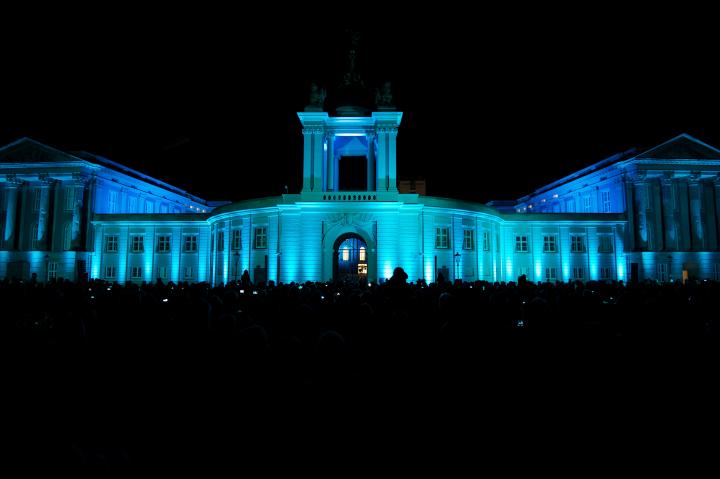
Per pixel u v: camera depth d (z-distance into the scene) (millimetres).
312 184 46688
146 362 8766
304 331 10000
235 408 6078
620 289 22469
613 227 58219
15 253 58344
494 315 10977
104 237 59188
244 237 49219
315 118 47344
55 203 59594
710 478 5922
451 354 8852
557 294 16156
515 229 57750
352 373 6562
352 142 54000
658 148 57375
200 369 6680
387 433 6379
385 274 44562
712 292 17266
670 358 10148
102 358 9062
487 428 7070
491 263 52969
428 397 7684
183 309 9602
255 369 6152
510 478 5832
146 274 58156
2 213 59531
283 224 45906
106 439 5930
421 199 46625
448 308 10633
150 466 5574
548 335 10836
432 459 6113
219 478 5547
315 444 5969
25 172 58656
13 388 7910
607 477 5883
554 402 8211
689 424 7430
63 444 4777
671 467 6168
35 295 16641
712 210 59125
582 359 10242
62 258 57562
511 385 8758
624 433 7051
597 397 8391
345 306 11523
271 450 5910
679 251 57094
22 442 4785
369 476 5738
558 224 58094
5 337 10156
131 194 68438
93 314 11359
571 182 70688
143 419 6609
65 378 8320
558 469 6070
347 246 50094
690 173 57938
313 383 6234
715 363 9820
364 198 45875
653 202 58031
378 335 9047
